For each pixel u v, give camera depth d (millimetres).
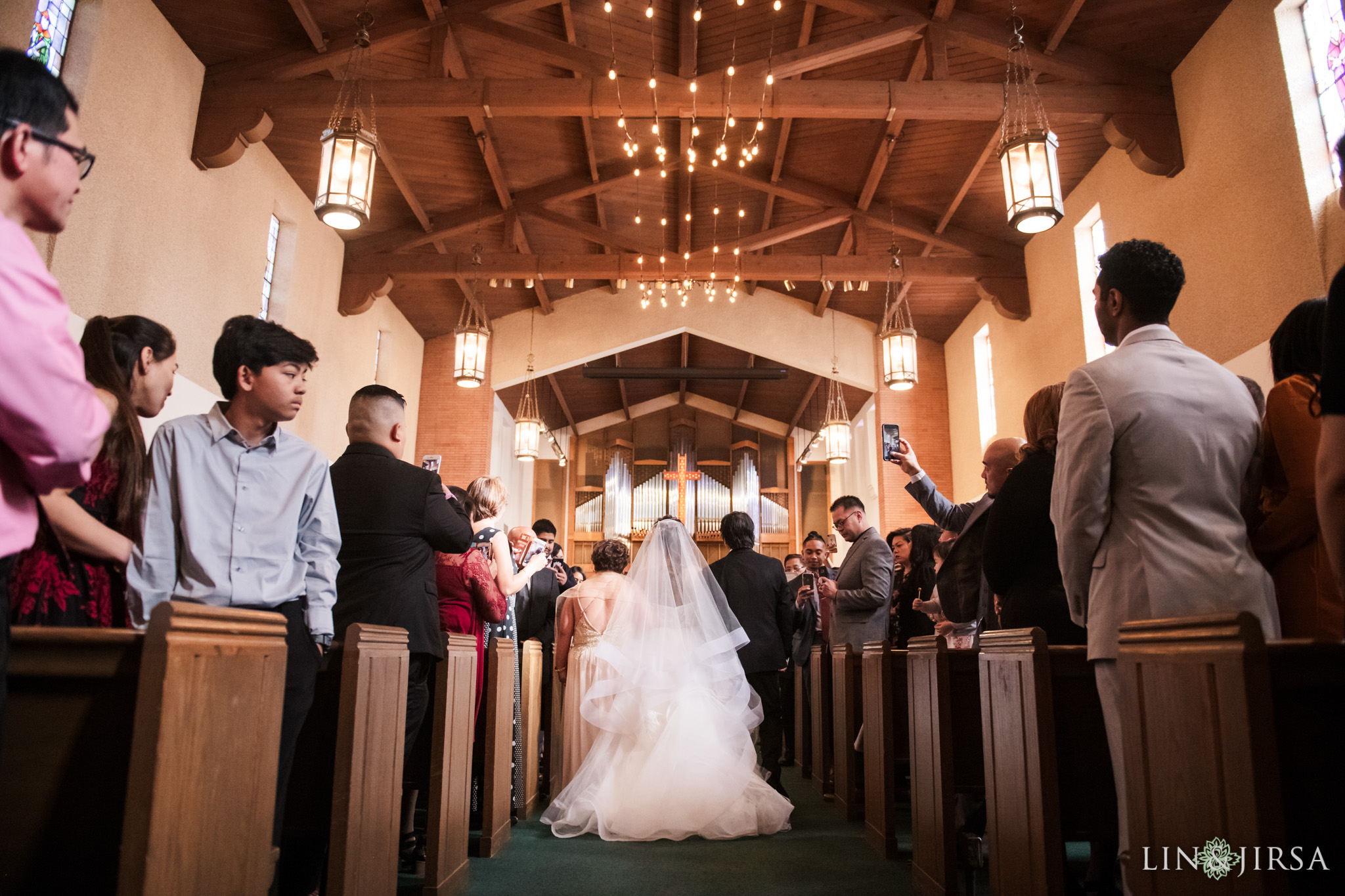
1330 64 4848
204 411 6090
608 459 18844
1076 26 6121
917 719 2938
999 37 6266
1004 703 2264
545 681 5031
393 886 2299
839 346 11305
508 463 13305
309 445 2199
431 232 8992
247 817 1467
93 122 4969
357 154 5008
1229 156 5598
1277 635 1688
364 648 2043
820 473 18203
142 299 5473
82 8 5027
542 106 6168
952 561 3557
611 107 6176
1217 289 5723
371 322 9805
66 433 1019
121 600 1868
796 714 6285
